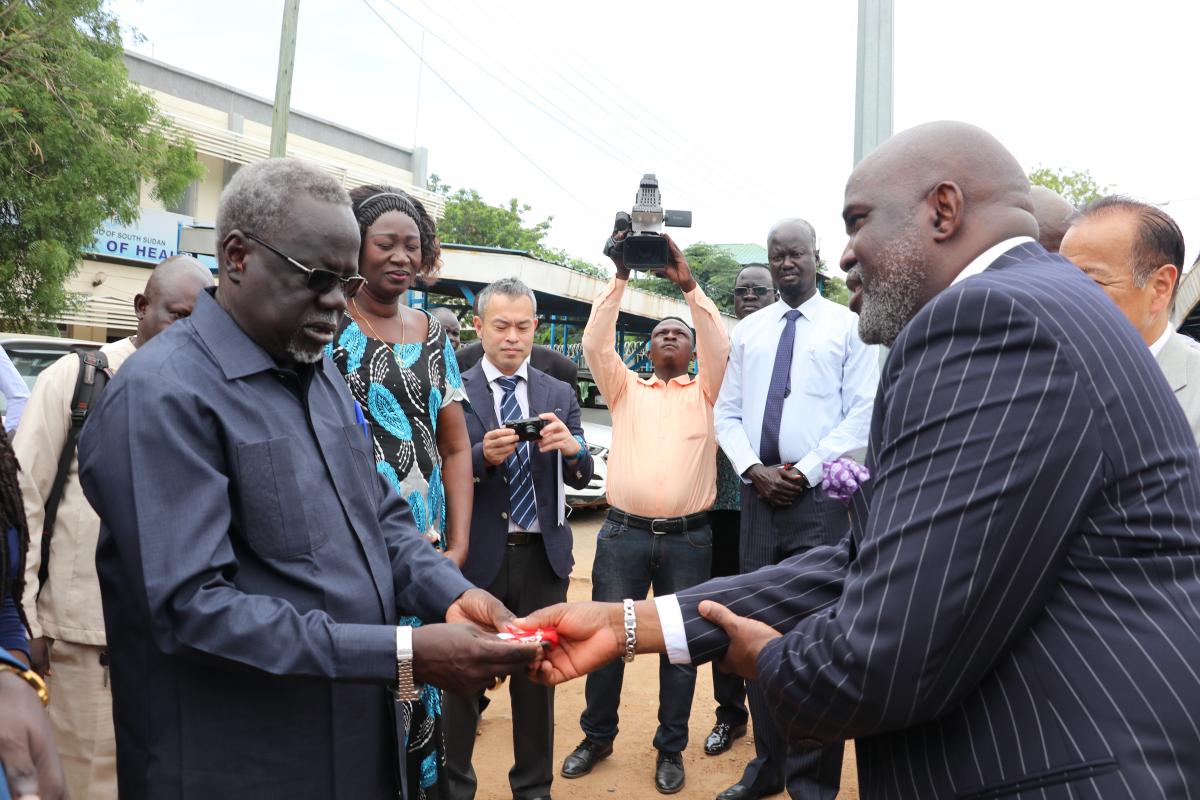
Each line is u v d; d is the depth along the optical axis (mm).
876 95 5199
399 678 1664
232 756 1674
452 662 1665
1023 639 1415
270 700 1691
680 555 4172
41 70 10992
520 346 3857
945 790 1450
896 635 1379
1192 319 10961
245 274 1759
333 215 1774
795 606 1964
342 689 1759
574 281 14906
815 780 3488
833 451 3854
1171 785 1296
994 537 1354
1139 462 1385
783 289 4090
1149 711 1320
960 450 1393
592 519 10719
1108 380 1393
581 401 14531
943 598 1359
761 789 3855
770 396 4031
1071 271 1579
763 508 4008
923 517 1395
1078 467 1362
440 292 15836
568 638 1998
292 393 1845
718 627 1938
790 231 4039
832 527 3865
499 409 3877
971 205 1663
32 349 7430
